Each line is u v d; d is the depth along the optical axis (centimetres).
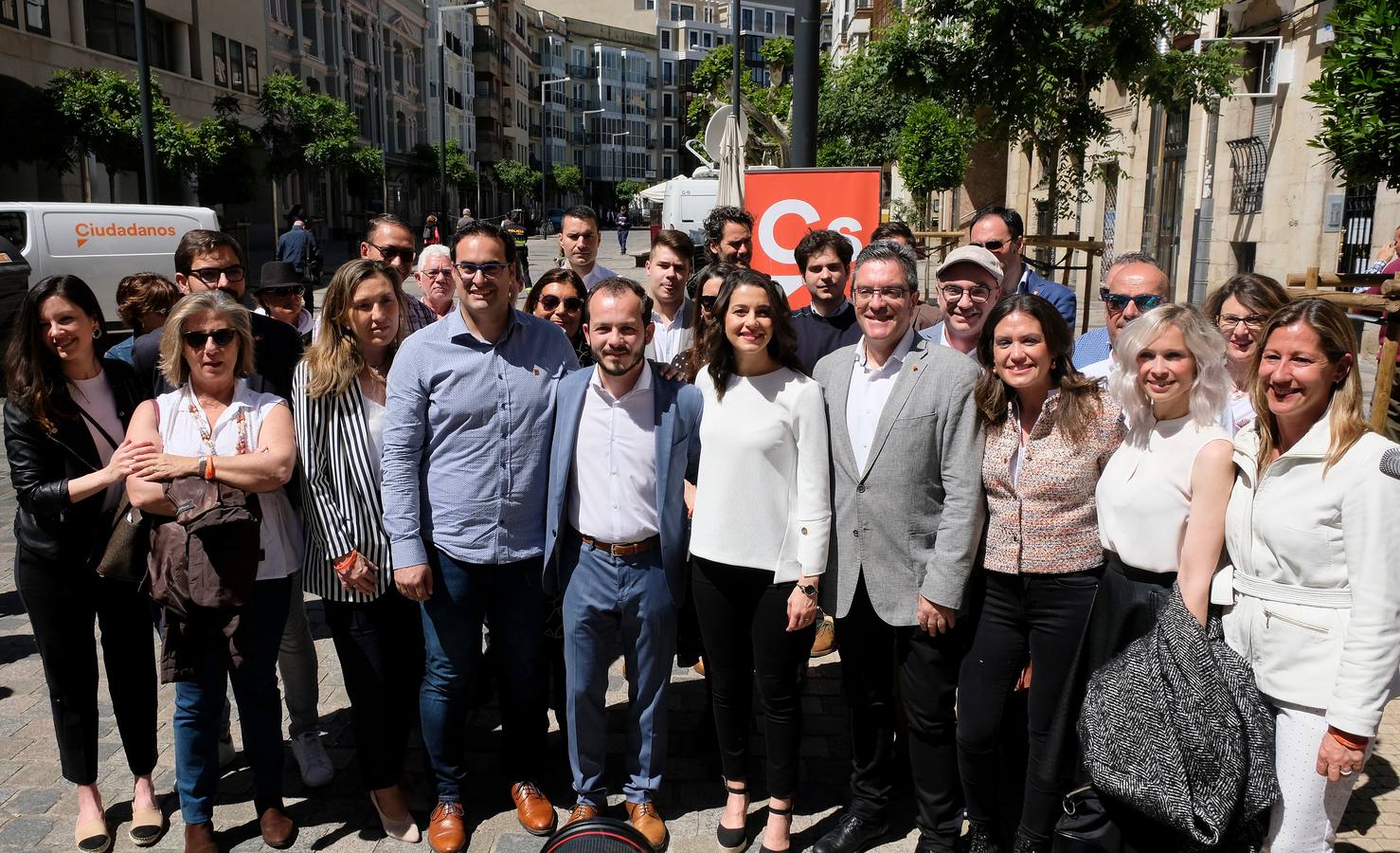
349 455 361
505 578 374
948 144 1723
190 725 351
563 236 598
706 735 439
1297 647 266
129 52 2998
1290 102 1318
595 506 362
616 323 345
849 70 2175
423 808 396
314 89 4453
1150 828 286
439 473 365
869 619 355
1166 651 276
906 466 339
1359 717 253
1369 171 488
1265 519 270
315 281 2216
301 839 373
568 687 375
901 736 400
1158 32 918
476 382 361
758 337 343
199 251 444
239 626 338
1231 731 264
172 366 359
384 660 370
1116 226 1873
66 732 364
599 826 263
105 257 1443
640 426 361
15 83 2464
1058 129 959
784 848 361
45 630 355
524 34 9481
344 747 441
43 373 347
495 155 8400
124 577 342
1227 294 371
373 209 5078
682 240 524
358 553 357
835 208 669
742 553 351
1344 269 1230
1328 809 269
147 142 1719
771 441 349
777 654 353
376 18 5344
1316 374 259
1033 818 332
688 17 11550
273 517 361
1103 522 307
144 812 373
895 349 351
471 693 459
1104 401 316
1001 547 325
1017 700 377
